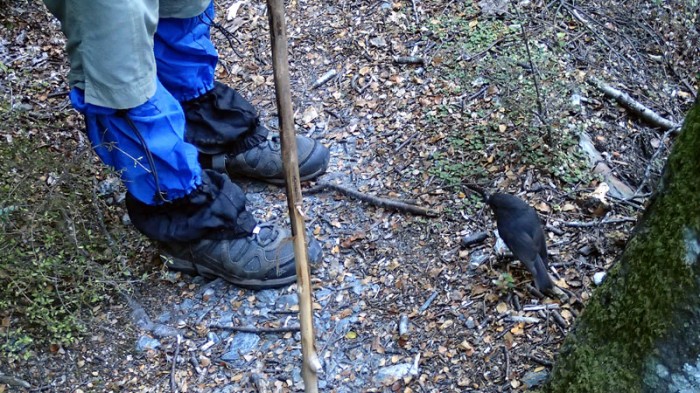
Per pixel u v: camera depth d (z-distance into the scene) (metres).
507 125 3.61
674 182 1.88
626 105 3.88
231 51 4.44
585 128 3.69
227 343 2.92
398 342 2.80
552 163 3.40
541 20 4.34
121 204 3.46
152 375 2.83
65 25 2.47
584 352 2.16
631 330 2.01
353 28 4.43
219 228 2.97
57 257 2.92
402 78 4.06
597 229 3.12
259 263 3.02
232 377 2.79
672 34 4.40
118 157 2.72
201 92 3.24
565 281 2.91
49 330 2.94
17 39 4.54
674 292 1.88
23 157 3.21
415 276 3.04
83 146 3.77
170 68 3.09
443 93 3.90
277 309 3.02
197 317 3.03
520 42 4.15
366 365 2.75
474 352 2.71
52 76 4.30
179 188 2.81
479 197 3.31
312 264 3.10
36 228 2.96
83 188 3.31
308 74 4.21
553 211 3.22
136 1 2.40
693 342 1.87
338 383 2.71
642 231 2.00
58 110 4.04
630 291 2.01
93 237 3.14
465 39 4.23
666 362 1.93
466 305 2.88
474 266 3.02
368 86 4.06
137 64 2.47
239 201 2.99
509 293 2.88
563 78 3.98
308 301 2.22
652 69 4.21
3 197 2.93
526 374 2.58
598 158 3.54
